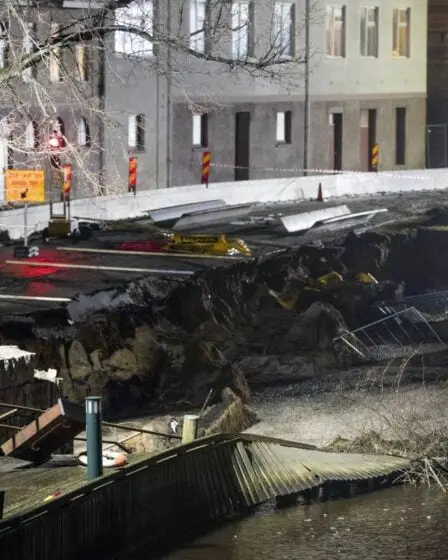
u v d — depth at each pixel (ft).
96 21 219.82
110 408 166.20
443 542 112.98
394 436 145.89
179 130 353.31
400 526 116.57
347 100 411.95
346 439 144.15
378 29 421.59
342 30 407.44
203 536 111.55
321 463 127.54
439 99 474.90
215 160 366.84
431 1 462.19
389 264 273.75
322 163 405.18
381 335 222.69
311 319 208.03
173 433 143.95
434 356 209.67
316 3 389.19
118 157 331.36
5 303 195.52
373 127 426.51
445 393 173.99
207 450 116.26
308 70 389.80
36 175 244.42
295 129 394.11
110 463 106.52
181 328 205.98
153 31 267.18
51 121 266.16
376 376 193.16
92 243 266.77
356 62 414.21
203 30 240.32
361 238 275.59
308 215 298.97
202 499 114.11
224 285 230.48
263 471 122.11
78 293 204.64
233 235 290.56
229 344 203.31
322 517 117.39
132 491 105.81
